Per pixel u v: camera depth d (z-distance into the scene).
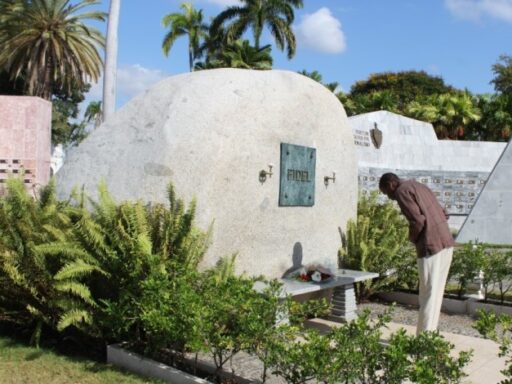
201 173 5.60
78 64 27.92
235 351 4.34
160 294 4.37
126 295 4.68
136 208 4.99
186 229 5.04
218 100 5.98
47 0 26.52
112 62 14.62
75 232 4.93
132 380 4.35
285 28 39.84
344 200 7.91
